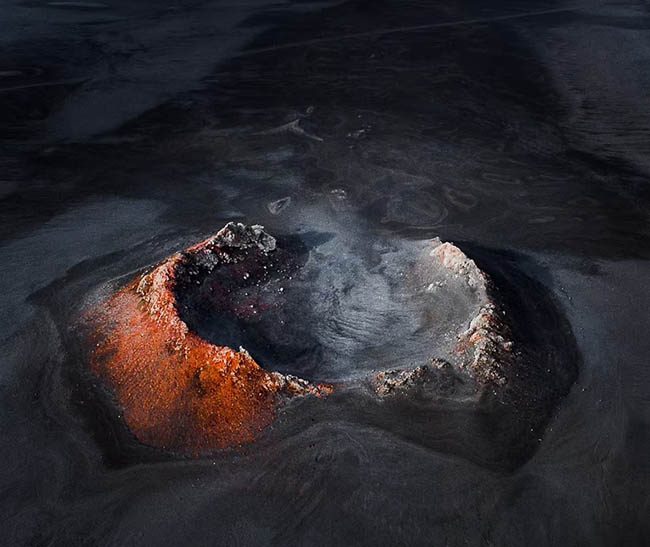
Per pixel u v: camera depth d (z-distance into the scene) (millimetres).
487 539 7863
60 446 9133
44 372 10422
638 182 17344
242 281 12055
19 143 19734
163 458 8898
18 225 15203
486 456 8906
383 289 12305
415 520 8070
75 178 17609
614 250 14227
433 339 10703
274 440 9062
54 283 12891
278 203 16297
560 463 8859
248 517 8109
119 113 22109
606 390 10102
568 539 7887
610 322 11727
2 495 8469
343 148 19453
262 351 10453
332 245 14148
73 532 7988
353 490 8422
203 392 9383
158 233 14867
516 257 13922
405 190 17031
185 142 19922
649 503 8352
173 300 10547
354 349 10586
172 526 8031
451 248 12398
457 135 20391
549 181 17469
